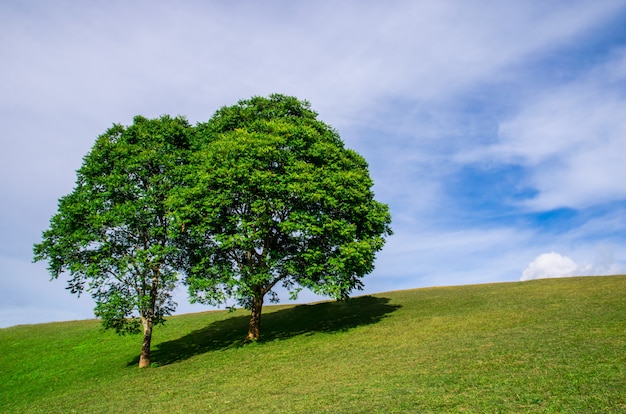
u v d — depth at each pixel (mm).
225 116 39125
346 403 17328
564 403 14438
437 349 25156
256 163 33469
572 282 46500
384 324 36281
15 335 50625
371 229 36312
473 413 14539
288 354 30016
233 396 21281
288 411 17312
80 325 53312
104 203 34156
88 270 32000
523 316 31797
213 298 33406
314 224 33438
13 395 32844
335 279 34281
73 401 25906
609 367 17516
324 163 36469
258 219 33000
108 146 35438
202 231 33219
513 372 18609
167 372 30484
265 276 33312
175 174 35188
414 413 15250
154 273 34938
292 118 39688
